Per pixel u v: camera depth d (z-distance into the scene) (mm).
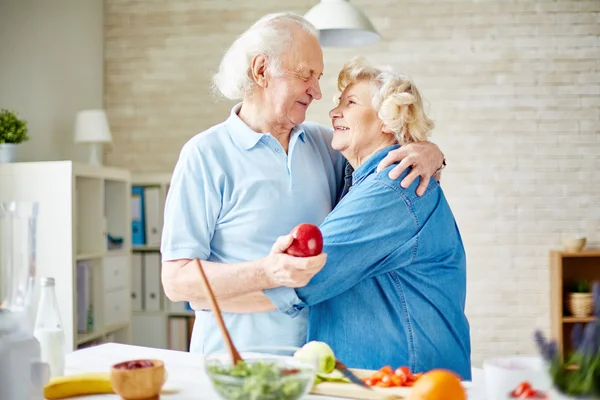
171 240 1802
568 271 4992
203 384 1434
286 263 1509
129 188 4270
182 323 4582
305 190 1909
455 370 1797
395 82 1830
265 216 1853
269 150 1896
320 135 2062
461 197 4961
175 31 5047
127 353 1755
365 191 1723
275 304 1681
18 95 4141
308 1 4988
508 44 4949
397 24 4977
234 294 1661
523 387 1156
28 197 3521
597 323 1086
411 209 1729
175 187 1855
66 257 3479
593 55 4934
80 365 1636
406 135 1839
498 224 4953
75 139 4367
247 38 1893
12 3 4133
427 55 4965
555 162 4949
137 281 4594
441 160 1822
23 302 1304
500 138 4949
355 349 1749
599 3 4934
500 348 4941
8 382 1244
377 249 1700
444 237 1812
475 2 4945
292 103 1868
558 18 4941
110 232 4230
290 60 1845
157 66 5051
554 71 4941
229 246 1857
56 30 4512
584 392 1062
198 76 5035
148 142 5055
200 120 5031
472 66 4957
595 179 4934
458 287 1864
